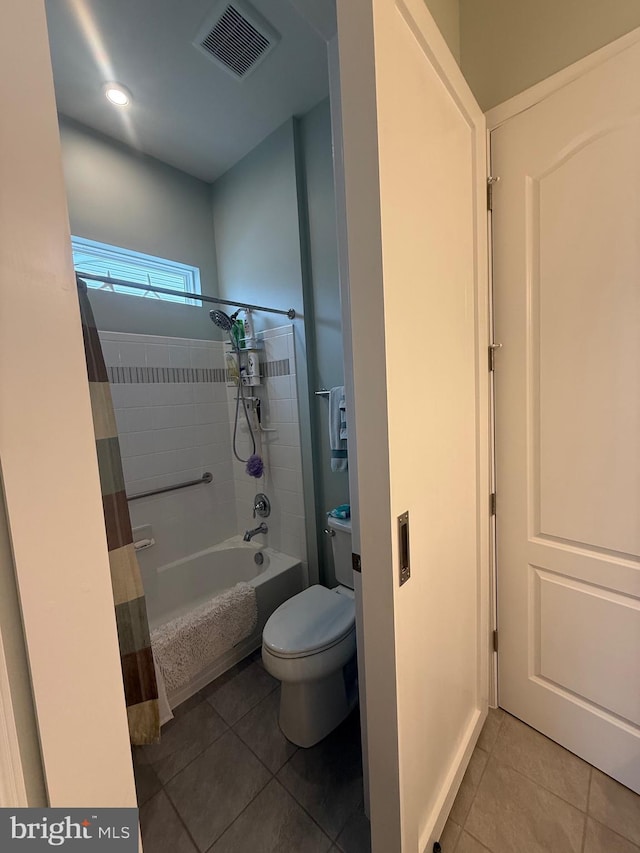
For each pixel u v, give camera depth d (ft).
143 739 3.75
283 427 7.32
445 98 3.04
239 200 7.61
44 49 1.30
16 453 1.28
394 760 2.60
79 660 1.45
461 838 3.44
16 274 1.26
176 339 7.54
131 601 3.64
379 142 2.09
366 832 3.59
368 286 2.25
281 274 6.98
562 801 3.71
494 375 4.32
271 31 4.89
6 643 1.31
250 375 7.54
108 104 6.01
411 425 2.60
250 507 8.18
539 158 3.73
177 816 3.85
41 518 1.34
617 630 3.72
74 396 1.40
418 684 2.88
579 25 3.44
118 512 3.60
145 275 7.54
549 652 4.27
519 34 3.81
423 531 2.87
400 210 2.36
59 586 1.39
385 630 2.49
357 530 3.24
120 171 6.91
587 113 3.41
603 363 3.57
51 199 1.32
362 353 2.34
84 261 6.72
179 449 7.59
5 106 1.22
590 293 3.57
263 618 6.43
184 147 7.09
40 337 1.32
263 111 6.29
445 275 3.14
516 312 4.08
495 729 4.54
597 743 3.97
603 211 3.42
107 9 4.50
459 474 3.64
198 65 5.35
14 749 1.32
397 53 2.27
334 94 3.03
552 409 3.95
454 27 4.15
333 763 4.32
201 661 5.47
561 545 4.04
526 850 3.33
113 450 3.58
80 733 1.46
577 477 3.84
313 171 6.43
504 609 4.60
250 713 5.10
